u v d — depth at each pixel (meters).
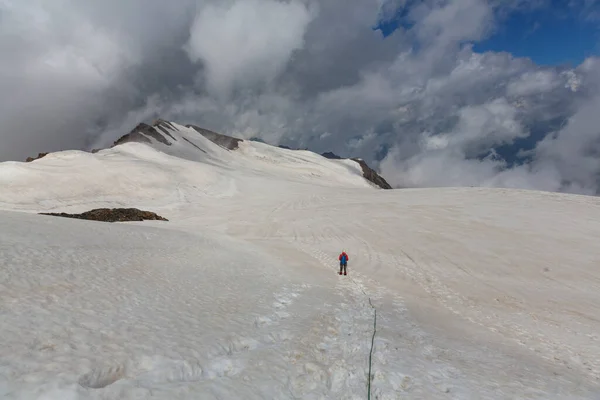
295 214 45.75
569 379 9.92
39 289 10.26
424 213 39.72
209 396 6.50
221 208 52.47
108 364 6.80
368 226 36.47
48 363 6.36
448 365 9.64
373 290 19.47
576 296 20.14
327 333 11.40
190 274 16.44
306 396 7.42
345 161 191.00
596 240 28.72
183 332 9.32
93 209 46.00
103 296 10.88
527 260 25.64
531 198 44.06
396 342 11.07
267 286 17.06
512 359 11.10
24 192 48.00
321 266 24.72
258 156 155.25
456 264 25.53
